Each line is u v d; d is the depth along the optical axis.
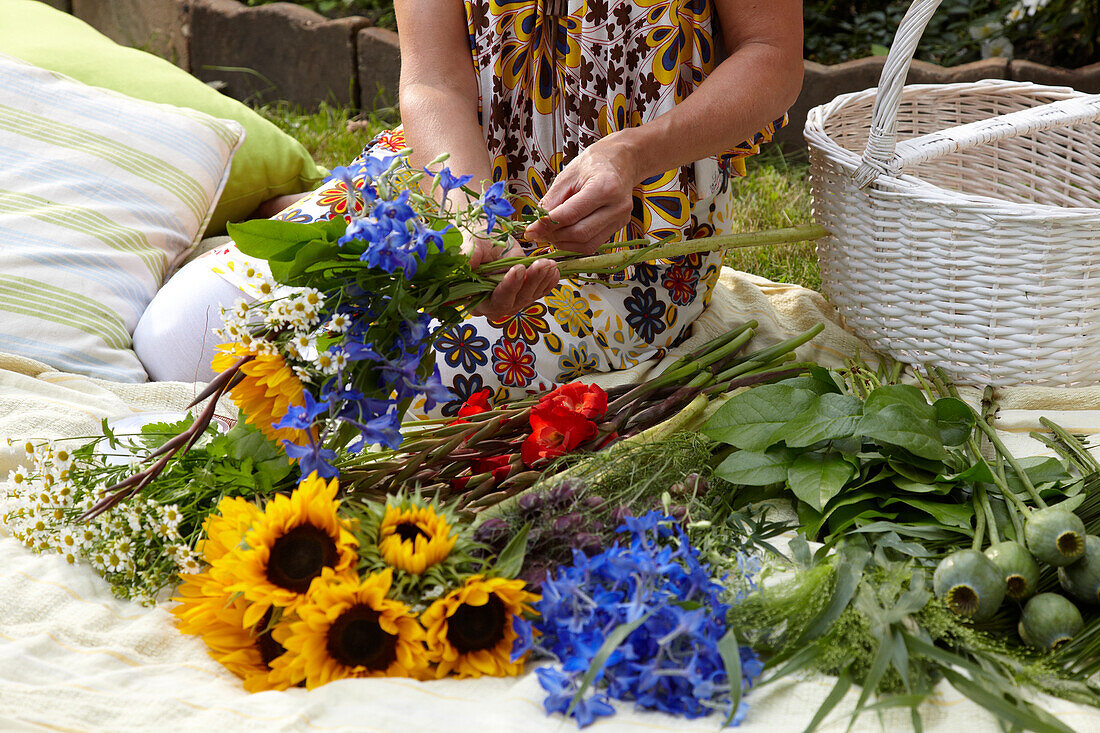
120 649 0.99
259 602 0.95
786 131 3.28
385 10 3.86
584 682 0.85
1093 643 0.97
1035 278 1.50
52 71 2.06
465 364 1.54
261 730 0.85
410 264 0.99
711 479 1.28
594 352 1.64
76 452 1.18
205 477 1.13
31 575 1.09
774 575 1.12
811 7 3.67
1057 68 3.10
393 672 0.95
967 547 1.16
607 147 1.36
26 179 1.84
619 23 1.53
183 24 3.86
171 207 1.95
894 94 1.52
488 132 1.62
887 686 0.93
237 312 1.04
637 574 0.91
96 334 1.66
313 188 2.42
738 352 1.70
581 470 1.21
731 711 0.87
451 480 1.25
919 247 1.57
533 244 1.61
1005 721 0.88
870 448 1.29
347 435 1.08
